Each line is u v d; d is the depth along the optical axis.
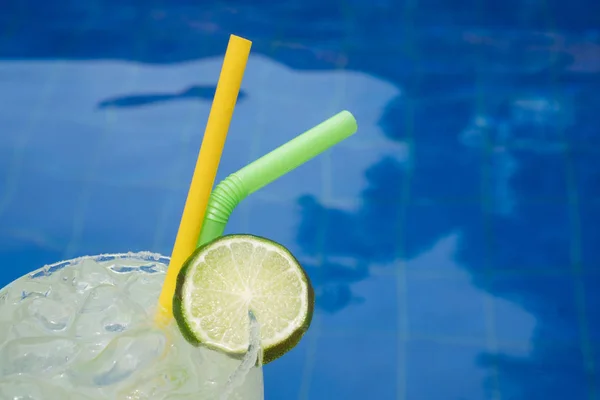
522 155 1.11
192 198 0.45
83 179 1.08
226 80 0.44
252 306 0.45
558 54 1.24
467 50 1.25
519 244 1.03
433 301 0.97
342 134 0.48
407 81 1.21
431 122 1.15
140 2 1.33
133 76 1.21
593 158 1.11
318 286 0.98
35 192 1.07
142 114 1.16
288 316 0.45
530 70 1.22
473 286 0.99
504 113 1.16
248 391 0.44
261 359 0.44
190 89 1.19
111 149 1.12
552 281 0.99
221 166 1.08
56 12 1.31
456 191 1.07
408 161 1.10
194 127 1.14
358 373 0.90
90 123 1.15
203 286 0.44
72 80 1.21
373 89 1.19
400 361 0.92
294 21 1.30
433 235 1.03
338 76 1.21
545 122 1.15
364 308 0.96
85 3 1.33
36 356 0.44
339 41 1.26
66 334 0.46
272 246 0.46
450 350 0.93
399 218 1.05
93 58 1.24
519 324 0.95
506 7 1.32
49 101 1.18
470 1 1.33
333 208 1.06
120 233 1.02
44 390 0.43
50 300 0.48
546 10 1.31
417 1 1.33
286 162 0.47
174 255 0.46
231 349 0.44
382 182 1.08
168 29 1.28
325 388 0.89
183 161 1.10
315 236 1.03
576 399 0.88
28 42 1.26
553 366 0.91
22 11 1.31
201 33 1.28
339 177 1.09
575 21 1.29
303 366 0.91
